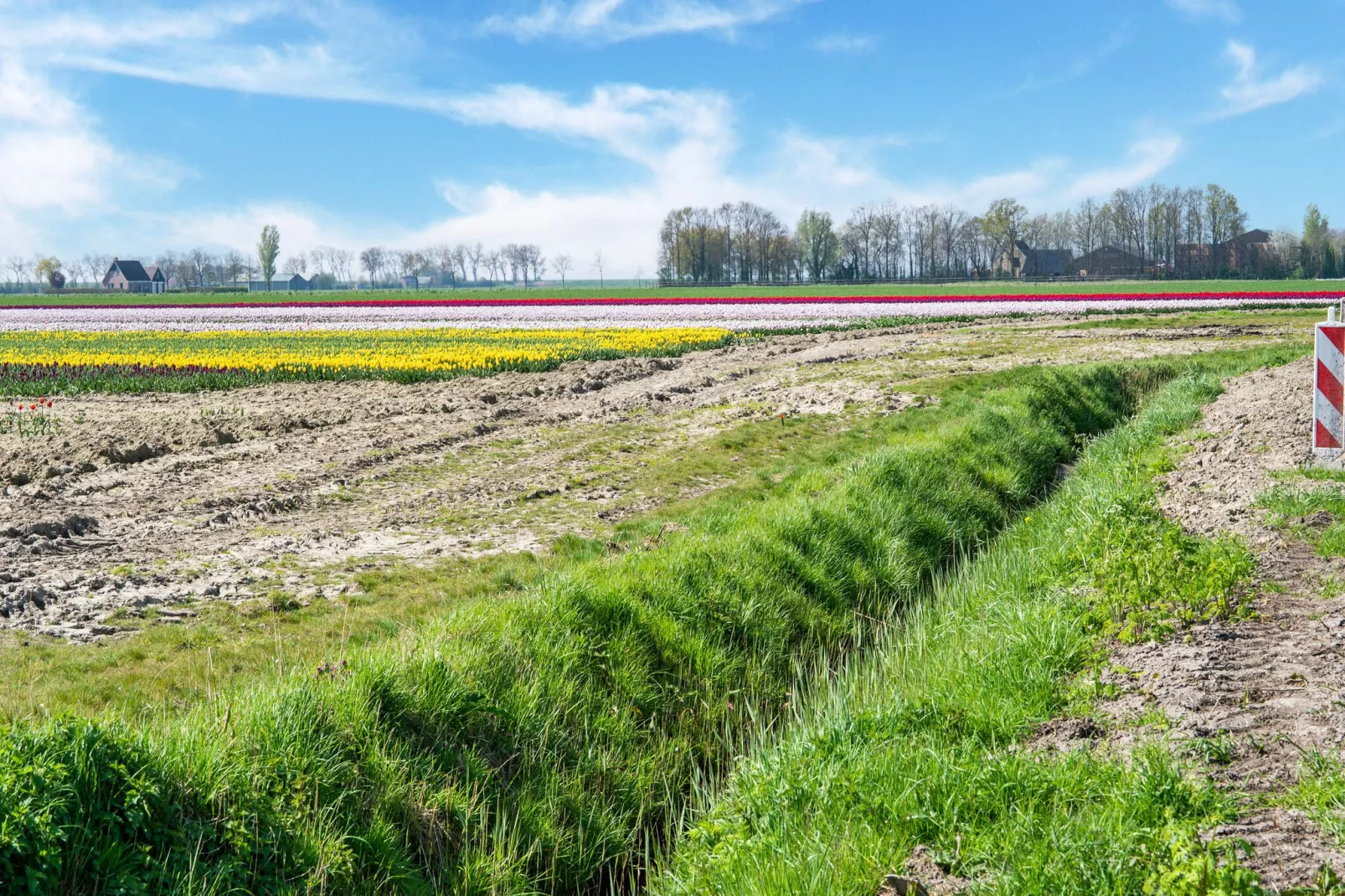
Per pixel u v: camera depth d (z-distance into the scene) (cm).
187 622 727
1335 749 421
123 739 411
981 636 690
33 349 3391
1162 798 397
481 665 581
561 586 705
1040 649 604
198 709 495
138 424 1689
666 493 1191
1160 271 12319
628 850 539
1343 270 11762
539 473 1301
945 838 418
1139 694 522
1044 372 1986
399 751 499
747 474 1306
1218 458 1117
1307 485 907
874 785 468
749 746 642
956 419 1622
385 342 3547
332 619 737
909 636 775
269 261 14288
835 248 13462
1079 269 13262
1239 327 3225
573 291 11638
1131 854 368
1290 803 385
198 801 414
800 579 861
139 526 1015
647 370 2438
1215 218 12294
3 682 605
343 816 449
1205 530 822
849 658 780
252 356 2927
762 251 13825
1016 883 370
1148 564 696
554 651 629
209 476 1259
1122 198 12800
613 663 655
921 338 3148
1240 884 313
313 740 473
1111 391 1977
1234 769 423
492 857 480
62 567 860
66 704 566
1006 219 12375
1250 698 489
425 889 445
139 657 655
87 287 16075
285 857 413
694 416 1747
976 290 8781
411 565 888
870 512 1008
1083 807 414
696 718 661
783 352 2828
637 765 591
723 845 466
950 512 1099
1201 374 2023
